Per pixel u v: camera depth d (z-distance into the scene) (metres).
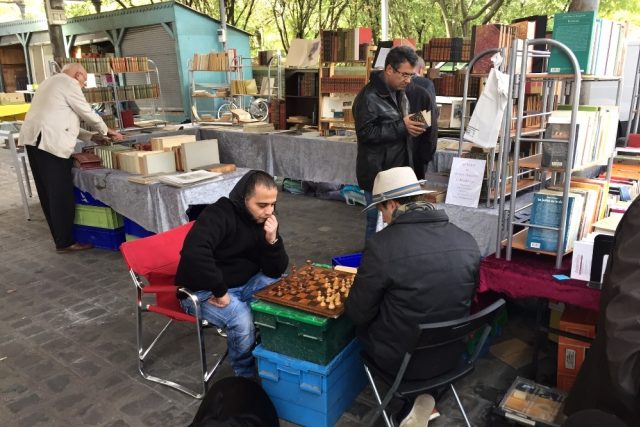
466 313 2.00
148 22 10.03
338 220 5.57
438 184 3.44
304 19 13.48
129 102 8.20
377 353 2.01
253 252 2.59
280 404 2.34
